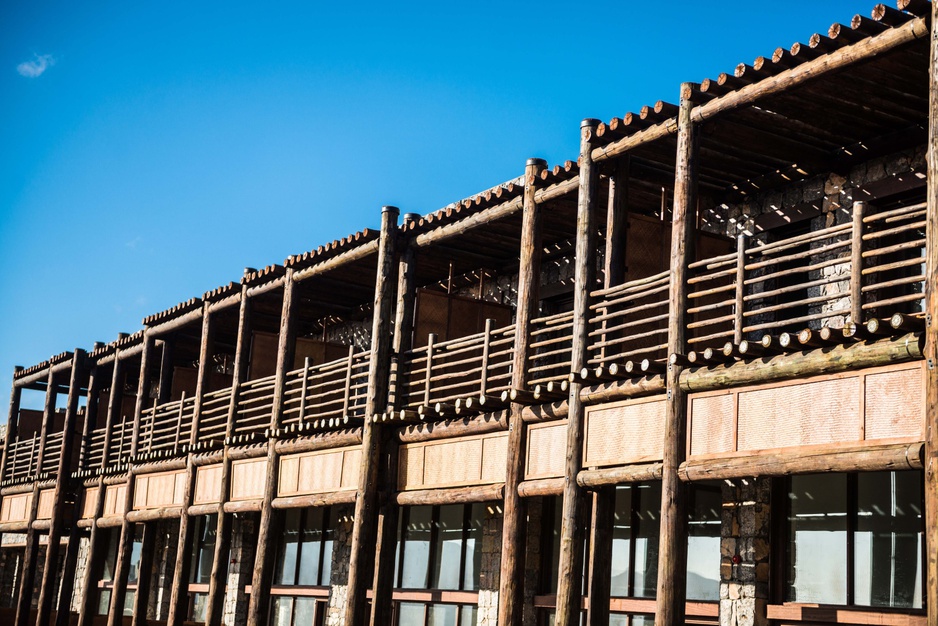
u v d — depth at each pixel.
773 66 11.97
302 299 23.50
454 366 18.75
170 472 23.81
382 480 17.81
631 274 14.56
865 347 10.72
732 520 14.27
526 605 16.84
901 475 12.94
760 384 11.86
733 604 14.01
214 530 25.73
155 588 27.64
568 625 13.52
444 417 16.98
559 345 18.92
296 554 23.05
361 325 23.98
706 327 14.70
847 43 11.29
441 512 19.61
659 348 13.06
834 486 13.60
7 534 36.41
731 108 12.63
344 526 21.20
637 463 13.20
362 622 17.19
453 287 21.55
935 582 9.54
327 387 21.83
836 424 11.01
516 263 19.83
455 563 18.97
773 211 15.47
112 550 30.75
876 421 10.64
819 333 10.88
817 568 13.55
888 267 10.59
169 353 25.77
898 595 12.70
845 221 14.41
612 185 14.64
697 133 13.11
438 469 16.89
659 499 15.91
